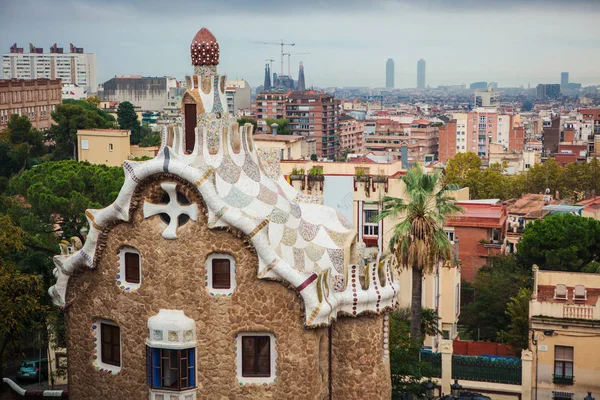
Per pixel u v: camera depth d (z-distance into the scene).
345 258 39.53
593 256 83.62
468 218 92.94
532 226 84.81
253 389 36.50
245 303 36.22
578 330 52.62
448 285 73.62
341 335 39.47
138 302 37.12
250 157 39.31
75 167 73.06
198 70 39.94
